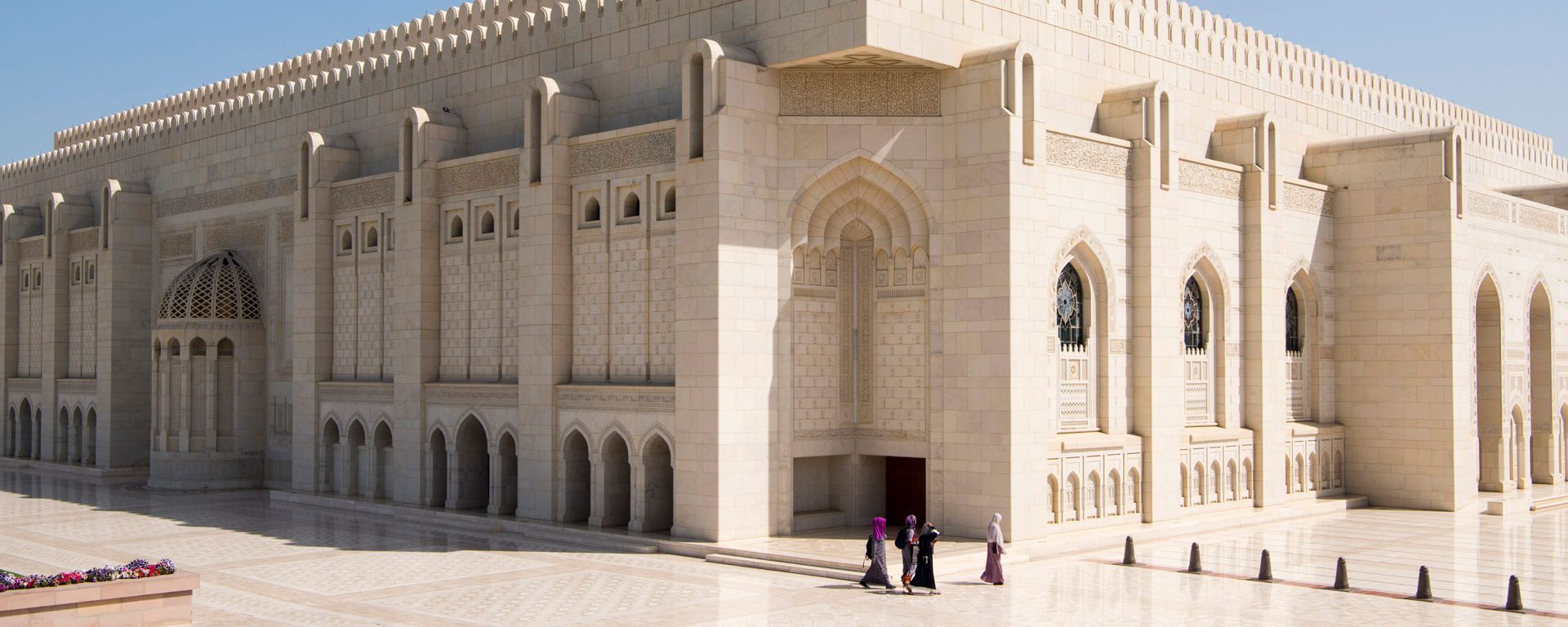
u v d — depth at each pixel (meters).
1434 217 35.81
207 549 28.03
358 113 38.00
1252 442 33.97
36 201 53.81
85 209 49.62
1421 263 36.06
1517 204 40.25
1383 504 36.78
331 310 37.44
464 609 21.09
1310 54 39.62
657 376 28.80
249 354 41.06
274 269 40.91
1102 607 21.25
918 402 28.17
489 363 32.69
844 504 29.27
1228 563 25.89
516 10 37.59
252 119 41.94
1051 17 29.98
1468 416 36.22
